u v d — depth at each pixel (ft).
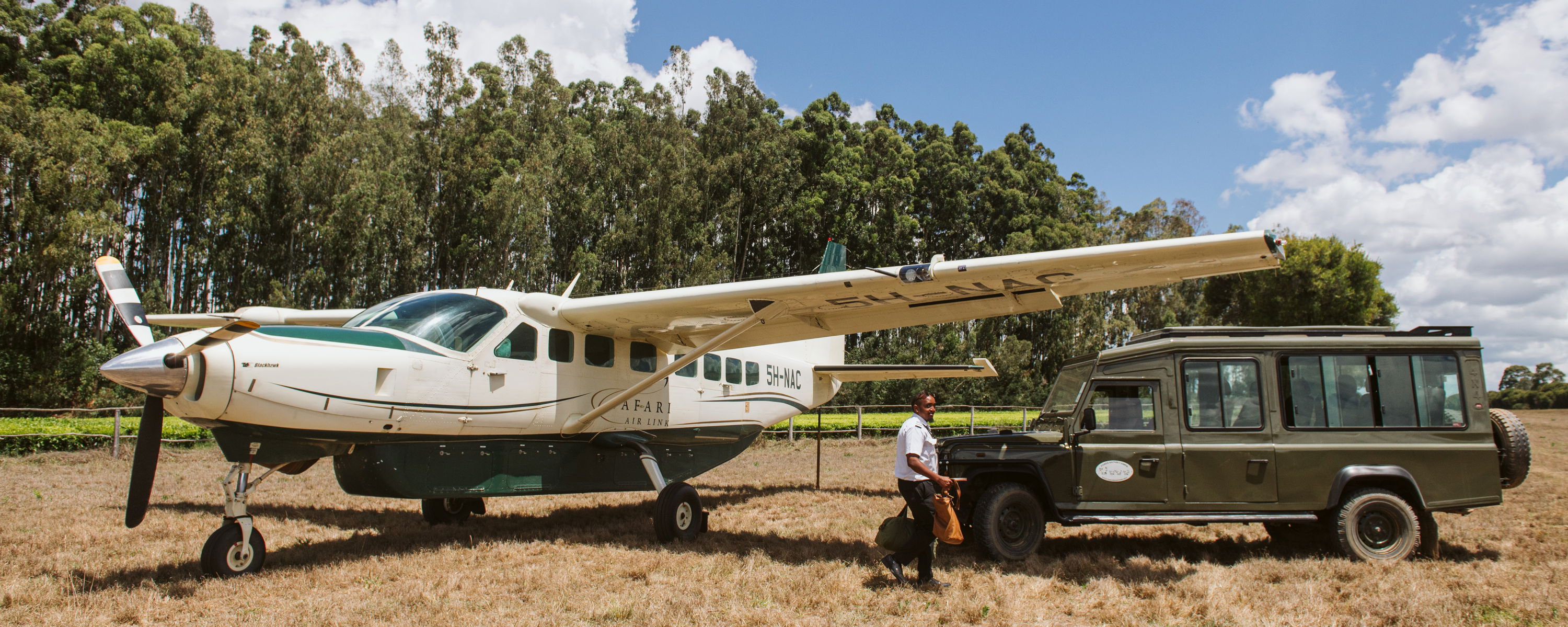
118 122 79.30
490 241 94.27
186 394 15.90
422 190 105.19
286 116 90.07
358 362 18.19
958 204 144.77
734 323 23.99
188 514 25.75
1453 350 19.36
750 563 18.13
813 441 61.87
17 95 70.13
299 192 89.15
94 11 98.84
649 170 109.91
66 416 66.74
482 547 20.15
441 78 122.52
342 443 18.47
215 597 15.20
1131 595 15.89
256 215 88.33
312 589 15.90
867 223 136.87
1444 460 18.78
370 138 101.91
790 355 34.37
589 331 24.02
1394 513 18.42
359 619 13.57
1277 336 19.58
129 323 17.24
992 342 111.14
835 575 16.87
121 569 17.39
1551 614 13.82
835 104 160.45
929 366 31.40
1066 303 116.47
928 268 18.95
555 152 110.42
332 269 91.15
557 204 106.63
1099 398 19.44
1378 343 19.31
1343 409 19.07
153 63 86.38
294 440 17.75
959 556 19.12
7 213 72.54
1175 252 16.83
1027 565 18.10
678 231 107.76
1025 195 151.64
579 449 23.77
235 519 16.93
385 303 21.67
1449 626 13.32
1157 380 19.36
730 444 30.25
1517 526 23.38
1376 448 18.79
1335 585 16.24
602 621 13.79
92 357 74.28
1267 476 18.75
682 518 22.25
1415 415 19.03
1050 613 14.55
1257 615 14.07
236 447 17.03
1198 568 17.92
